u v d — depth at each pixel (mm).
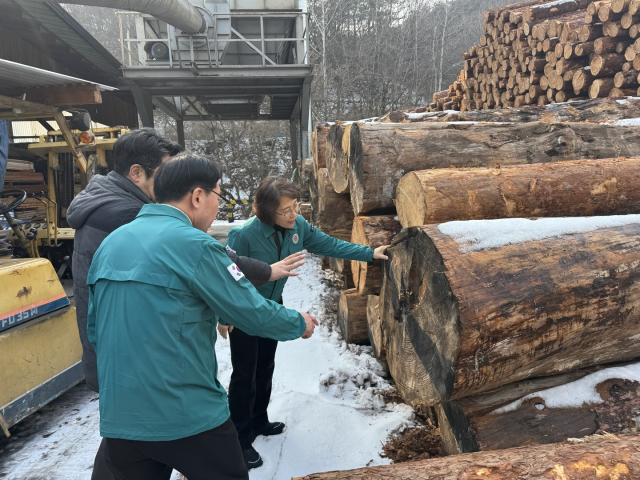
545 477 1175
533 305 1455
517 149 2746
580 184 2246
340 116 23531
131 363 1187
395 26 26641
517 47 6008
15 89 3539
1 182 4043
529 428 1577
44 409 2971
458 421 1760
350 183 3113
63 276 4773
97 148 5117
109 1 6906
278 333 1388
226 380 3102
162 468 1429
